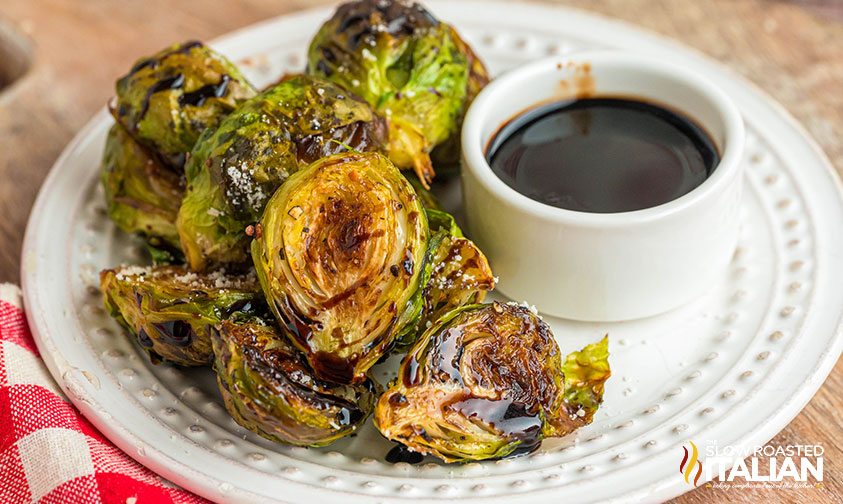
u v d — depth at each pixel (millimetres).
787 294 350
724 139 346
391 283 309
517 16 431
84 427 325
